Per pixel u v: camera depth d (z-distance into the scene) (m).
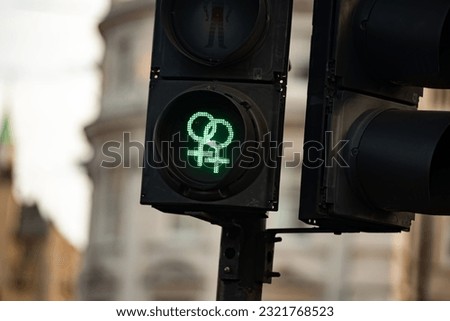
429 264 64.69
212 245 77.00
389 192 11.17
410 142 11.10
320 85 11.44
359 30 11.46
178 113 11.19
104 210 80.25
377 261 66.81
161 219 78.12
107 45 79.75
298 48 70.06
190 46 11.36
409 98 11.74
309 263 70.06
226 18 11.38
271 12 11.38
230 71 11.36
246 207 11.15
